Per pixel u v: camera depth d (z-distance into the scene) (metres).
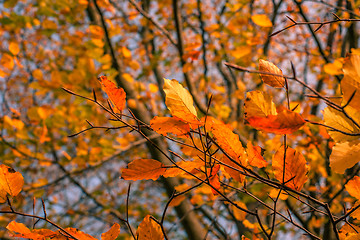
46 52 4.84
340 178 3.00
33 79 5.20
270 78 1.39
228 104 5.71
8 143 3.83
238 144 1.41
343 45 4.81
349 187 1.43
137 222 5.96
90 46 3.59
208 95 4.31
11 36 4.62
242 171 1.42
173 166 1.43
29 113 3.73
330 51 5.84
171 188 3.62
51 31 4.00
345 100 1.32
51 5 3.94
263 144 3.47
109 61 3.59
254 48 4.51
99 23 4.45
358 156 1.37
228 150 1.42
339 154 1.37
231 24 4.02
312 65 5.84
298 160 1.43
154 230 1.45
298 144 3.21
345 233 1.49
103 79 1.39
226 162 1.44
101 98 3.06
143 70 5.18
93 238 1.43
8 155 3.90
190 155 1.45
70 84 3.16
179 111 1.37
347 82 1.32
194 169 1.46
